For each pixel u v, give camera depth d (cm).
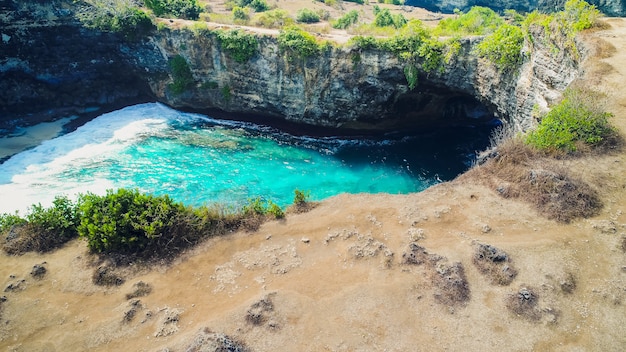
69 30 3750
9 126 3634
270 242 1775
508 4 7419
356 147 3634
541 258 1545
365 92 3450
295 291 1513
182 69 3856
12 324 1448
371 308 1424
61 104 3925
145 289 1569
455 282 1463
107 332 1411
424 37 3178
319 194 2933
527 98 2605
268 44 3494
